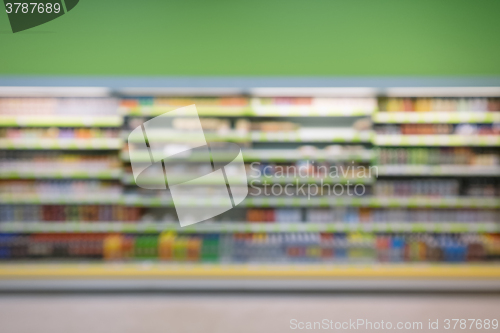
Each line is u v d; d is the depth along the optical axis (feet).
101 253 10.30
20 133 10.18
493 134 9.96
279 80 8.90
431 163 10.09
